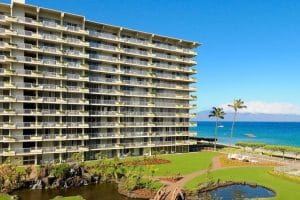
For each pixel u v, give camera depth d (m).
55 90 83.25
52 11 82.56
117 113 96.69
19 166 74.62
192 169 78.12
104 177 67.44
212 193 58.47
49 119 83.12
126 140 98.88
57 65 83.69
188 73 117.06
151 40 106.62
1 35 77.31
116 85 98.00
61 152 82.69
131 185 59.12
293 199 52.75
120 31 98.31
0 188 57.81
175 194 51.34
